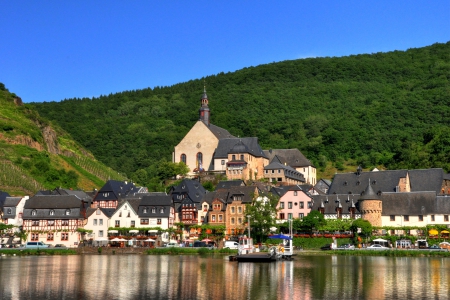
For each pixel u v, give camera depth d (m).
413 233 159.00
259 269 105.38
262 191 177.50
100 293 79.19
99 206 185.12
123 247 153.50
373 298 75.31
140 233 171.00
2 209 175.38
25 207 173.00
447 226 156.38
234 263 117.69
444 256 135.25
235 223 169.25
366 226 156.75
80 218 171.62
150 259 129.50
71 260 127.56
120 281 90.12
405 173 186.12
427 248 149.25
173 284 86.75
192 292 79.75
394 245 154.88
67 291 80.88
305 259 127.19
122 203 174.88
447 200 159.62
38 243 165.75
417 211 160.75
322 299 74.69
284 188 192.00
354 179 191.50
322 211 171.12
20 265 115.19
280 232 165.50
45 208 172.50
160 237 168.75
